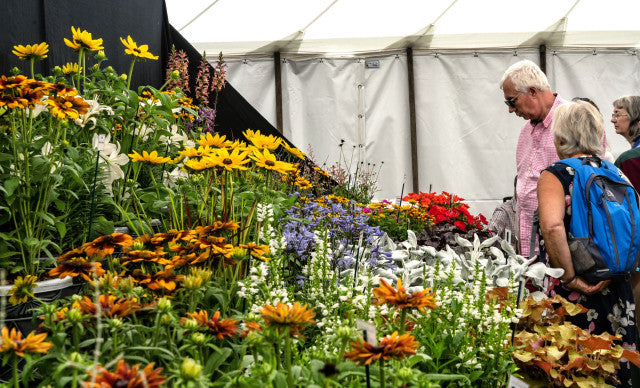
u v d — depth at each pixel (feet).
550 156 10.59
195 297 4.75
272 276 5.85
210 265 5.55
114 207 7.70
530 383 5.90
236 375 3.94
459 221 13.60
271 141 7.26
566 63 23.47
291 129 23.52
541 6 22.00
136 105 8.46
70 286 6.27
